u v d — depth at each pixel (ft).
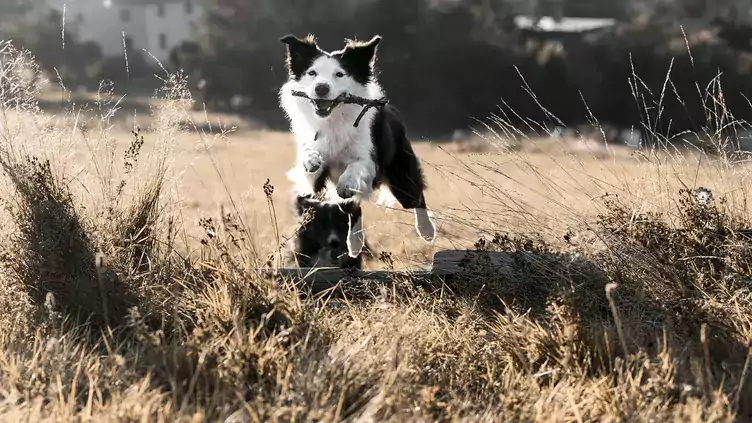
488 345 15.99
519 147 31.58
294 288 17.44
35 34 174.81
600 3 263.70
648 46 161.27
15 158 19.47
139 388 13.23
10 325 16.37
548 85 162.40
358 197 25.07
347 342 15.56
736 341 15.57
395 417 12.52
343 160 25.86
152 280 19.07
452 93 168.96
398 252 26.40
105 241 19.60
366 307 18.28
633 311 17.51
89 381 13.79
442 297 18.71
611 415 12.78
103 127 26.89
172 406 12.99
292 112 26.43
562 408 13.14
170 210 21.58
